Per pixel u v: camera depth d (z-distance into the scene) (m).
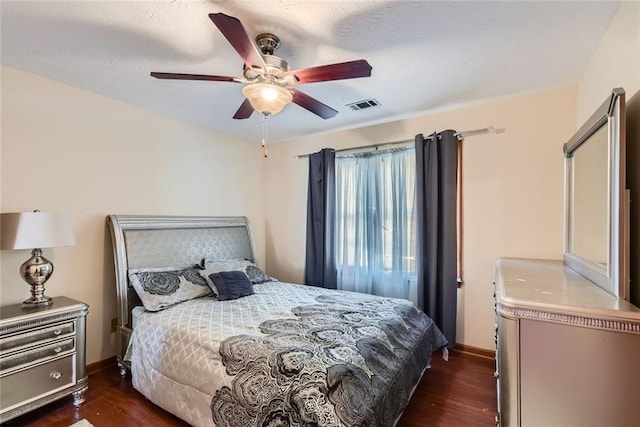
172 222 3.16
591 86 2.07
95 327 2.66
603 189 1.39
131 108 2.92
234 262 3.31
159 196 3.16
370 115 3.18
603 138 1.40
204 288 2.86
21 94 2.27
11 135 2.23
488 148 2.86
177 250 3.10
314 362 1.55
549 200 2.61
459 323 2.99
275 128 3.66
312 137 4.00
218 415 1.67
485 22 1.66
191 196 3.47
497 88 2.53
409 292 3.21
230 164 3.95
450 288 2.88
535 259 2.57
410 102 2.83
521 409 1.17
